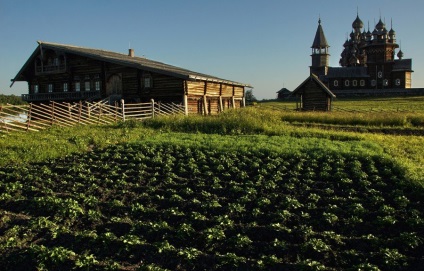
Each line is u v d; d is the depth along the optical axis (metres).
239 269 7.98
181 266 8.23
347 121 28.20
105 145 19.33
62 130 22.67
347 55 117.44
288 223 10.02
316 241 8.65
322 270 7.68
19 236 9.67
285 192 12.20
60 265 8.35
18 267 8.43
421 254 8.34
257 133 22.23
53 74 38.03
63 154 17.66
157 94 32.66
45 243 9.37
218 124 23.44
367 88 93.25
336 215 10.29
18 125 22.08
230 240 9.07
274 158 16.03
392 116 27.64
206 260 8.34
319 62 103.44
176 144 18.56
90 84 35.94
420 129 24.75
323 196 11.74
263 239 9.28
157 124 24.69
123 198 12.09
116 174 14.41
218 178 13.64
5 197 12.11
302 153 16.16
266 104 74.56
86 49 38.56
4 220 10.51
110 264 8.26
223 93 39.81
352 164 14.36
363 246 8.67
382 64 91.56
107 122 26.16
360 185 12.41
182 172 14.58
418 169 13.12
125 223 10.20
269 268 7.96
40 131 22.30
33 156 17.12
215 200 11.62
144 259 8.54
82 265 8.18
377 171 13.48
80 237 9.38
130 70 33.66
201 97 35.09
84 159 16.77
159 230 9.68
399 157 15.19
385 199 11.16
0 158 16.36
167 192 12.45
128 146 18.80
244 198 11.43
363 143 17.98
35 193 12.60
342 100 80.06
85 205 11.52
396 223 9.57
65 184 13.51
